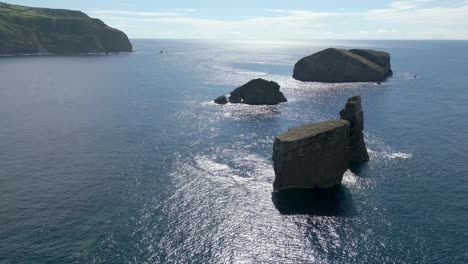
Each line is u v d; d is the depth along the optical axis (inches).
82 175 2566.4
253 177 2576.3
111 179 2506.2
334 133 2442.2
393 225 1966.0
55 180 2479.1
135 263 1632.6
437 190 2380.7
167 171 2657.5
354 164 2824.8
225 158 2923.2
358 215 2080.5
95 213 2047.2
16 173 2583.7
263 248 1768.0
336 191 2410.2
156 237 1830.7
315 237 1861.5
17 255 1668.3
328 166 2449.6
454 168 2736.2
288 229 1934.1
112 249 1726.1
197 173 2628.0
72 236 1823.3
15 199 2197.3
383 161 2878.9
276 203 2217.0
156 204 2161.7
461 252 1723.7
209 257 1690.5
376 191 2384.4
